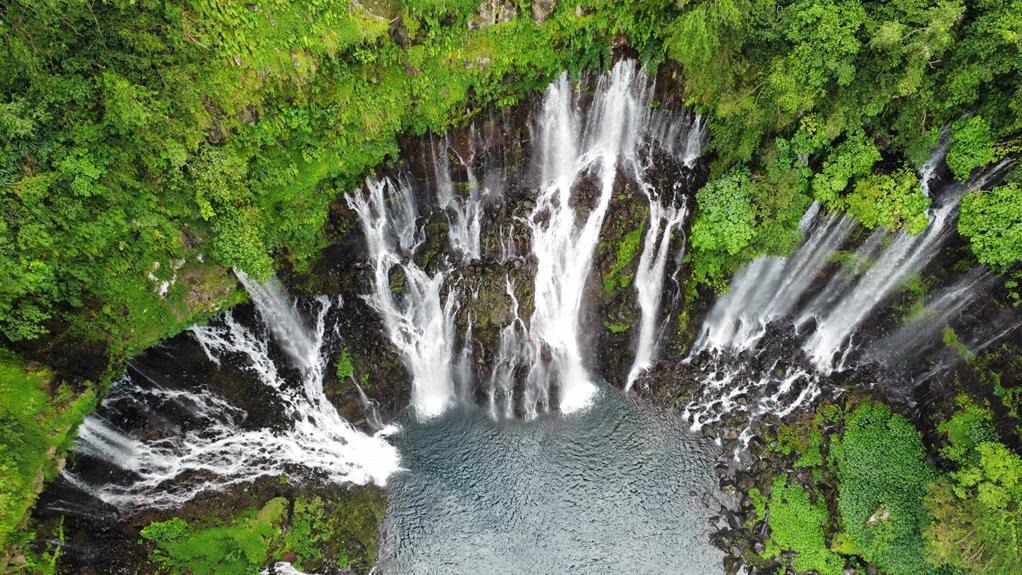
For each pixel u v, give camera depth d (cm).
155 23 1562
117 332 1822
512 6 1872
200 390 2156
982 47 1580
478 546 2209
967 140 1783
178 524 2052
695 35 1744
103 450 1909
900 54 1636
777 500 2261
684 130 2244
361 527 2245
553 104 2172
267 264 1969
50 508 1772
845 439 2291
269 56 1725
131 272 1797
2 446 1611
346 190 2102
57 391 1706
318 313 2330
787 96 1756
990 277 1928
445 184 2253
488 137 2184
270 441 2288
